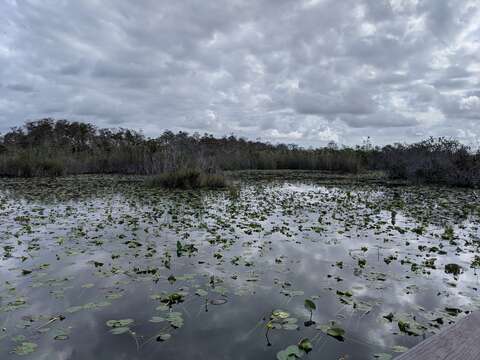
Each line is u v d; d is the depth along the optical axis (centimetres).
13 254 481
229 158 2370
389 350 252
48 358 243
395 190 1264
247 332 277
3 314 306
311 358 241
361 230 636
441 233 620
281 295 349
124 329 277
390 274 412
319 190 1257
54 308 320
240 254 484
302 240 562
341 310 316
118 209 829
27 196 1043
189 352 249
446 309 321
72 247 514
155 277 396
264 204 920
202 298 341
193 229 630
